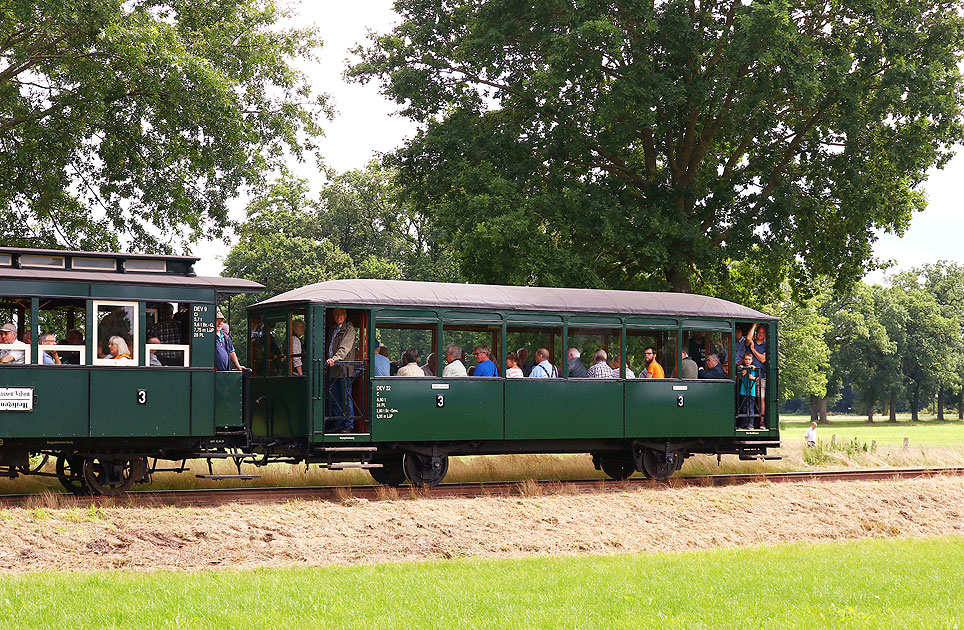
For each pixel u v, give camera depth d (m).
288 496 15.84
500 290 18.22
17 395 13.77
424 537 13.52
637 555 12.61
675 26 26.41
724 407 19.91
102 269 14.73
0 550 11.31
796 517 16.59
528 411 17.91
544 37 27.08
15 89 23.33
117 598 8.77
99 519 12.79
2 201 24.02
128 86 22.27
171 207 23.61
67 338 14.36
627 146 29.28
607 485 18.05
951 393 114.12
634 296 19.50
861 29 27.88
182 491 15.38
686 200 29.36
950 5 27.77
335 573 10.70
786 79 25.78
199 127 22.73
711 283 30.42
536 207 27.48
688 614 8.48
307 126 24.95
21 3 20.06
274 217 61.03
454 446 17.59
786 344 80.00
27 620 7.83
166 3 23.94
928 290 116.94
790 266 32.56
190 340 14.99
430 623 7.99
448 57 30.16
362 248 61.97
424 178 30.42
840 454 25.22
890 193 30.09
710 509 16.42
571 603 8.89
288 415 16.72
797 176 30.61
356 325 16.72
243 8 24.94
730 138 28.55
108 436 14.34
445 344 17.38
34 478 16.73
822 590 9.70
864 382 103.06
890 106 27.44
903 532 16.61
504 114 29.83
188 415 14.92
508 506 15.31
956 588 9.90
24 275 13.86
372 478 19.02
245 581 9.90
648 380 19.08
